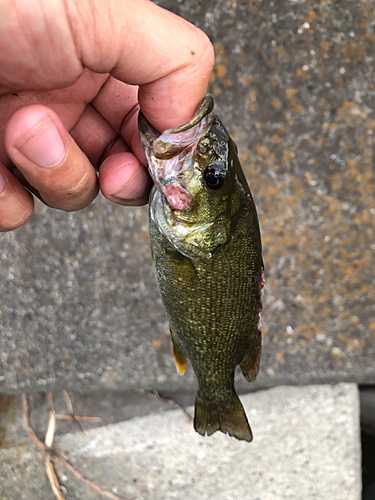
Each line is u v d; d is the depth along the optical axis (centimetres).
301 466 22
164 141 13
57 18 11
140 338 23
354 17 22
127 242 23
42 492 22
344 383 23
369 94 23
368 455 24
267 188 23
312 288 23
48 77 12
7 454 22
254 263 15
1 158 15
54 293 23
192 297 15
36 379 23
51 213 23
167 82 13
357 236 23
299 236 23
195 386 23
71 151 13
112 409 23
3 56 12
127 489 22
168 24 12
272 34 23
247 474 22
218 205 14
